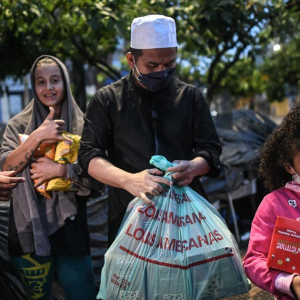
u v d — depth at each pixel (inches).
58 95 92.4
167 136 80.3
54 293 112.1
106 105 81.4
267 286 62.1
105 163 78.0
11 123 94.3
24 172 88.8
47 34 196.9
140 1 179.3
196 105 82.6
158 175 73.6
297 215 64.6
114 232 83.9
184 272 68.4
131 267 70.2
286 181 69.3
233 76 361.1
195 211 72.9
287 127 67.0
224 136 193.8
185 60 275.7
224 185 165.5
